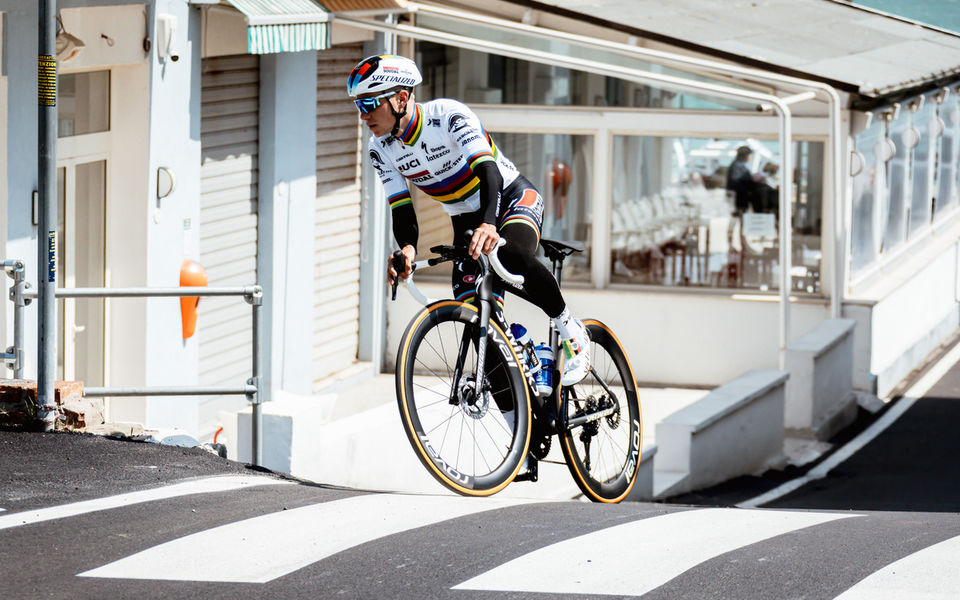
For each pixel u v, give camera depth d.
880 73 20.59
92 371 14.06
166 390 9.97
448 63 20.92
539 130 20.98
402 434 12.61
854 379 21.14
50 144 9.16
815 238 20.64
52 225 9.27
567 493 13.45
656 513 7.84
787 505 15.15
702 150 20.62
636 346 21.05
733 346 20.73
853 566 6.21
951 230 29.00
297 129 17.78
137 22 13.55
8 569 6.18
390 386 19.80
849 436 19.28
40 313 9.33
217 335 16.62
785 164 18.28
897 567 6.19
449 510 7.65
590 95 20.77
